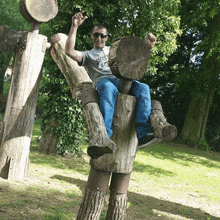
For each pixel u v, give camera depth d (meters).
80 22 2.81
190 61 21.42
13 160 6.18
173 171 10.69
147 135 2.82
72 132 9.44
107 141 2.48
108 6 9.24
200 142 18.59
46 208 4.92
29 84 6.23
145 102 2.86
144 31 10.89
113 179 3.14
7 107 6.35
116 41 2.74
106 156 2.93
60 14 9.35
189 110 19.34
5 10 19.02
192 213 6.21
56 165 8.26
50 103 9.41
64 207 5.15
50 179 6.75
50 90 9.68
